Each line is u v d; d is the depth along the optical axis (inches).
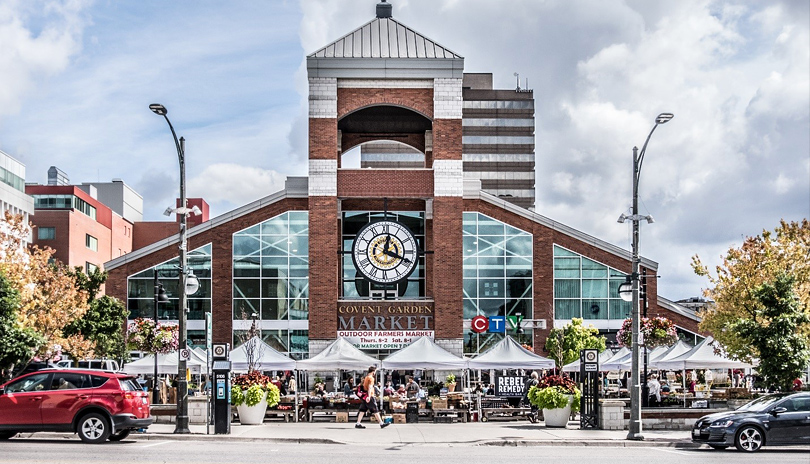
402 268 2149.4
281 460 897.5
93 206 4722.0
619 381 2119.8
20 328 1579.7
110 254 4862.2
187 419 1245.1
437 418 1577.3
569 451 1073.5
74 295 2066.9
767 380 1422.2
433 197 2176.4
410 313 2166.6
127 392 1069.8
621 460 948.0
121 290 2306.8
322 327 2143.2
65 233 4065.0
